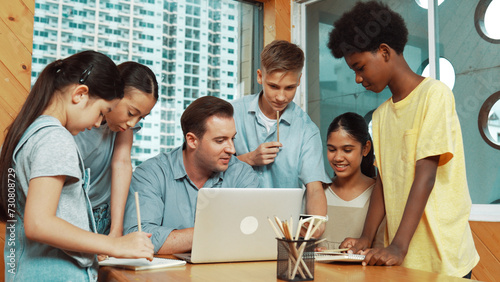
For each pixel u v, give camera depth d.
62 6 2.17
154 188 1.57
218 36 2.65
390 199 1.44
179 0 2.51
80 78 1.08
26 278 1.04
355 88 2.49
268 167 1.93
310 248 1.04
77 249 1.00
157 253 1.40
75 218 1.08
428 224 1.32
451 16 2.13
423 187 1.27
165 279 1.03
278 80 1.73
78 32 2.21
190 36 2.55
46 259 1.05
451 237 1.31
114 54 2.31
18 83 1.95
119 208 1.50
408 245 1.25
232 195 1.21
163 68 2.46
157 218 1.53
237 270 1.15
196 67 2.57
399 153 1.42
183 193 1.61
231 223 1.23
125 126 1.48
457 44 2.10
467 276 1.33
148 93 1.45
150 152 2.39
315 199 1.82
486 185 1.99
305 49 2.77
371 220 1.51
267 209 1.26
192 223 1.59
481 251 1.95
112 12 2.30
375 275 1.08
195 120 1.55
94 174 1.62
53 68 1.10
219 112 1.55
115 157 1.57
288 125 1.94
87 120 1.12
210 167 1.57
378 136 1.53
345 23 1.53
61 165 1.00
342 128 1.79
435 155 1.30
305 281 1.02
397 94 1.46
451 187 1.34
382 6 1.46
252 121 1.98
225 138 1.55
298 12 2.78
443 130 1.28
